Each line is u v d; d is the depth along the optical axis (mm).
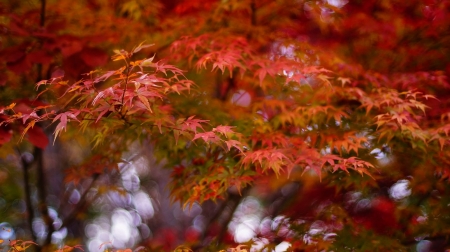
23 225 6617
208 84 4457
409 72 4344
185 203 3652
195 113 3842
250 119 3914
